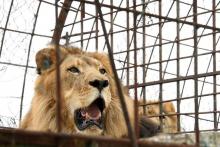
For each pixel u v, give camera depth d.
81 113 11.66
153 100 15.59
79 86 11.75
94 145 5.30
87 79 11.68
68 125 11.84
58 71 5.50
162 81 13.60
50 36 16.19
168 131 14.10
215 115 13.80
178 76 13.40
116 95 12.11
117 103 12.05
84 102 11.60
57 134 5.05
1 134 5.35
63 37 15.87
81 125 11.66
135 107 6.21
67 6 13.96
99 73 11.84
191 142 6.89
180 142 6.82
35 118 11.91
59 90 5.43
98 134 11.65
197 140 6.81
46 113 11.77
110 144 5.35
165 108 16.03
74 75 11.88
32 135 4.98
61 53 12.25
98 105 11.66
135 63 7.38
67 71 11.94
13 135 4.93
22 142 4.98
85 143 5.25
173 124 15.80
